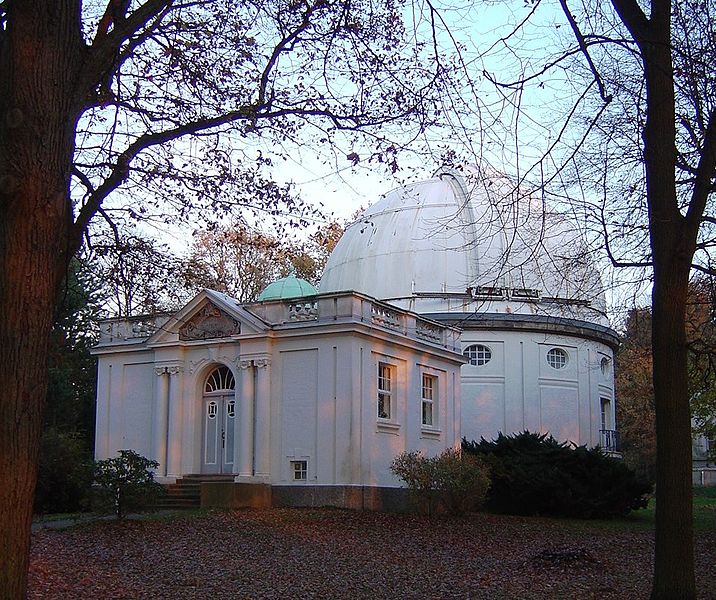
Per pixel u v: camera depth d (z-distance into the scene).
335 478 27.00
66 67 6.90
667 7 10.97
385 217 45.56
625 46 10.66
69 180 7.13
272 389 28.64
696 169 12.11
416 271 42.59
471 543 20.97
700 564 17.86
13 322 6.45
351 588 13.86
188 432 30.08
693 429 28.78
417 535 21.84
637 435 57.97
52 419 41.03
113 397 32.09
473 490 26.95
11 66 6.72
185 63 12.38
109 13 9.08
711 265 14.77
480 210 41.97
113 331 32.72
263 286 45.78
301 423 27.94
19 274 6.49
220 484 27.17
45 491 29.61
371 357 28.47
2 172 6.53
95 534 20.45
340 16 11.98
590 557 16.98
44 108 6.70
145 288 13.27
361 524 23.17
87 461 24.67
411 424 30.36
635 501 30.64
